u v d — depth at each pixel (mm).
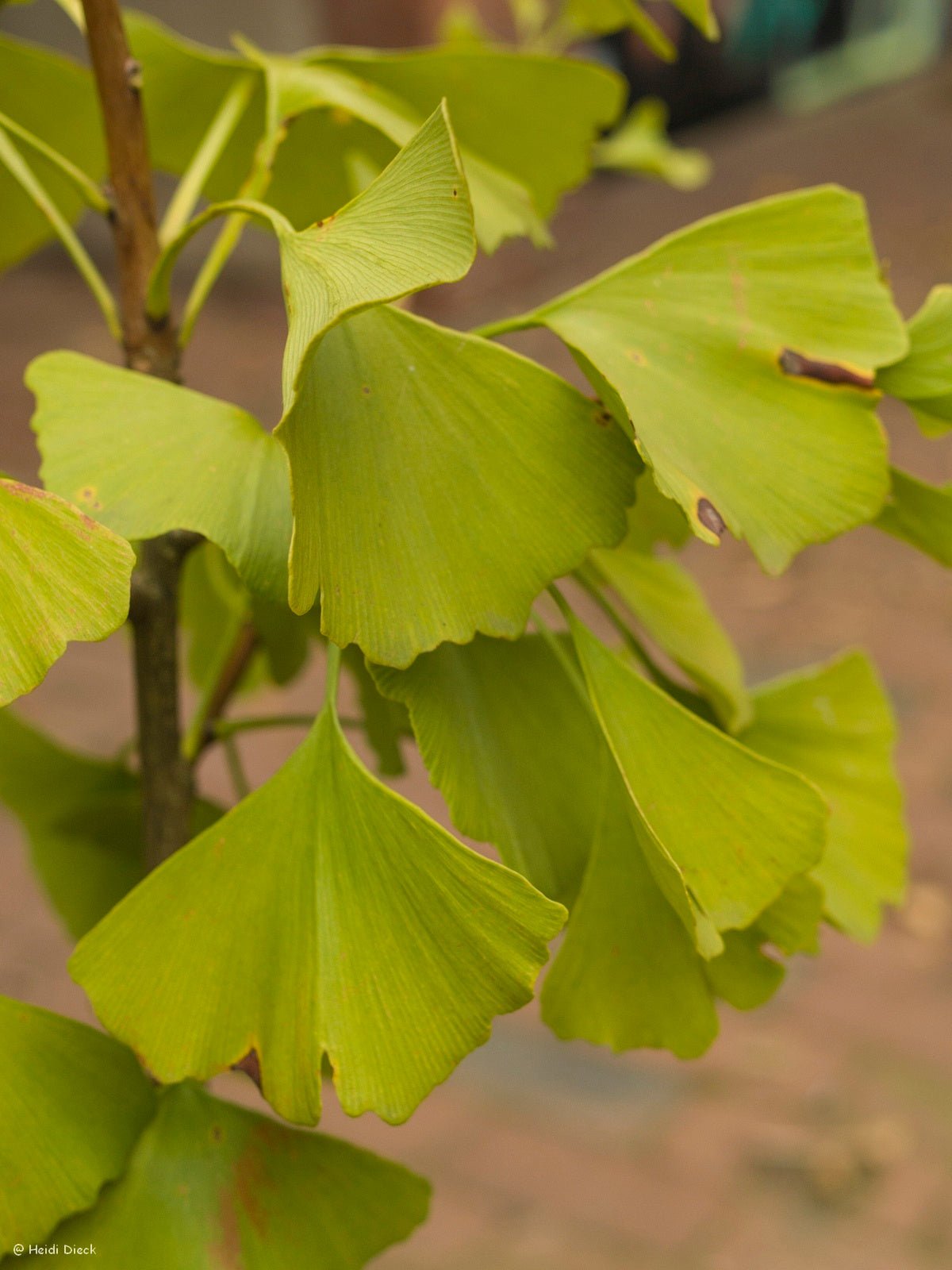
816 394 516
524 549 490
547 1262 1104
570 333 511
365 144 601
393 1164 528
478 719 513
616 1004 520
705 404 511
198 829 591
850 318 521
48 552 467
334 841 493
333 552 480
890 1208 1166
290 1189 522
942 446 2818
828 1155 1236
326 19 3436
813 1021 1438
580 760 517
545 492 493
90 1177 509
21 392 2816
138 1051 494
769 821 507
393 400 491
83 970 497
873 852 557
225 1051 493
